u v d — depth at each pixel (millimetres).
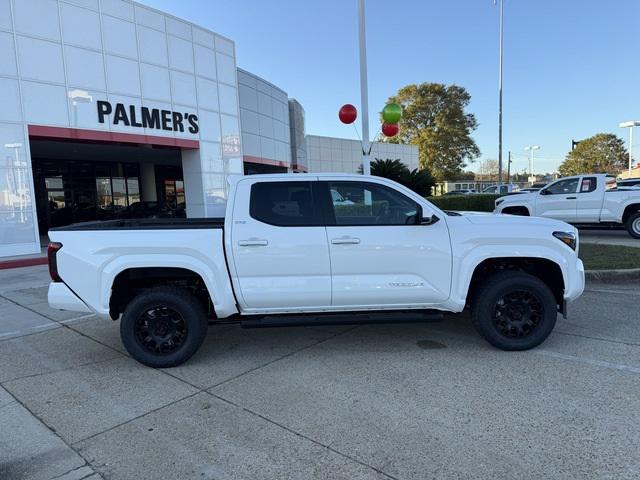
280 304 4750
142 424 3600
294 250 4660
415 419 3531
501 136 34781
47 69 13789
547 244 4781
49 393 4207
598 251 10289
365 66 12164
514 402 3738
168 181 27766
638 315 6043
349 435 3340
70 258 4625
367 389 4086
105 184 24406
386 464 2979
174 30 17688
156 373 4621
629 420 3400
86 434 3479
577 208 13641
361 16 12016
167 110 17469
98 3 15055
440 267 4754
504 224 4863
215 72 19641
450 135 64188
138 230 4707
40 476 2977
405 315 4832
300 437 3340
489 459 2992
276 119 27328
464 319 6121
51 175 22125
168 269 4746
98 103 15133
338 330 5816
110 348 5426
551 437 3217
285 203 4789
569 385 4012
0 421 3709
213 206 19672
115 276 4645
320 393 4043
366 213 4820
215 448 3234
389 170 23547
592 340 5133
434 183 24406
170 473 2967
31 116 13461
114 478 2938
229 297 4691
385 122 12953
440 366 4543
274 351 5137
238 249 4637
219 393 4117
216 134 19734
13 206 13141
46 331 6137
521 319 4848
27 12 13281
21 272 11102
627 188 13680
